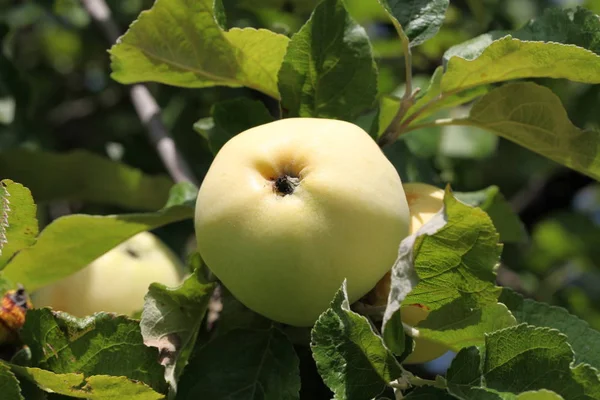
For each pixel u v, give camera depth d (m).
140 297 0.59
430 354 0.54
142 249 0.61
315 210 0.48
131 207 0.81
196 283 0.52
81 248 0.59
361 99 0.56
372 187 0.49
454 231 0.48
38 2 0.97
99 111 1.04
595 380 0.47
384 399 0.47
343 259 0.48
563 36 0.57
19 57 1.09
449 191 0.47
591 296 1.08
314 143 0.49
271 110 0.83
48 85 1.05
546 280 1.09
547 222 1.14
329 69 0.56
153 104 0.76
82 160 0.77
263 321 0.54
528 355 0.48
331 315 0.47
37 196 0.79
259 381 0.52
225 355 0.53
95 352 0.51
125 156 0.93
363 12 0.90
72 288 0.59
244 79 0.59
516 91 0.56
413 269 0.48
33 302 0.60
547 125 0.57
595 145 0.56
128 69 0.59
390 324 0.48
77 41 1.07
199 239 0.50
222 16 0.56
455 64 0.55
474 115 0.58
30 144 0.84
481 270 0.49
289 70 0.56
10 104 0.84
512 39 0.53
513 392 0.47
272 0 0.81
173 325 0.52
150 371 0.51
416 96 0.58
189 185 0.63
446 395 0.47
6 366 0.49
